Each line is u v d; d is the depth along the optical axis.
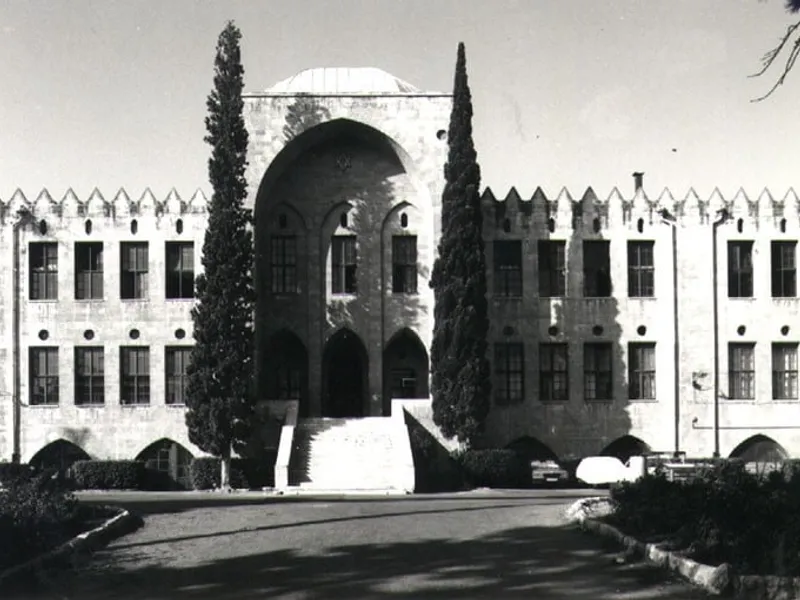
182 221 54.19
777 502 20.97
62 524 23.62
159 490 52.16
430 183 54.50
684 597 16.77
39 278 54.22
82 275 54.19
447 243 51.22
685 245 55.50
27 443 53.12
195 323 49.47
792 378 55.25
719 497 21.94
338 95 54.31
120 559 21.03
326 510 29.92
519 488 49.28
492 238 55.41
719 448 54.53
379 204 56.59
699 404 54.72
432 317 56.00
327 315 56.22
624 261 55.47
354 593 17.45
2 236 54.03
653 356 55.38
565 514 27.41
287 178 56.78
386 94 54.56
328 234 56.62
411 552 21.42
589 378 55.16
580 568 19.38
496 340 54.88
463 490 47.75
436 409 50.56
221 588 18.08
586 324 55.16
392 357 57.66
